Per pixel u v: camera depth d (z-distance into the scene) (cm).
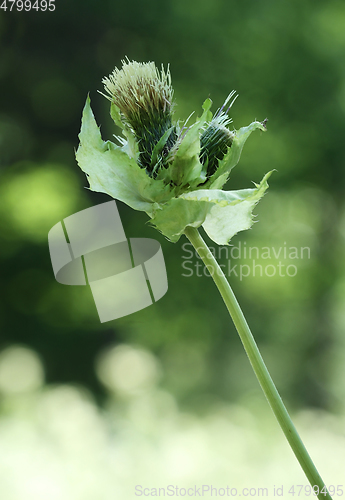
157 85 44
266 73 237
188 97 234
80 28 237
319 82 239
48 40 239
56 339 228
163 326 234
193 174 43
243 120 237
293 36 239
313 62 238
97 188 43
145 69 44
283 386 224
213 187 43
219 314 234
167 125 44
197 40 236
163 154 44
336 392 217
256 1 239
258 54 239
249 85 237
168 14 235
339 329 238
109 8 233
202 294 233
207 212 43
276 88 236
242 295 234
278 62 238
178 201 43
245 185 237
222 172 43
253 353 41
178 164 43
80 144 43
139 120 44
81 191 235
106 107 235
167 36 237
